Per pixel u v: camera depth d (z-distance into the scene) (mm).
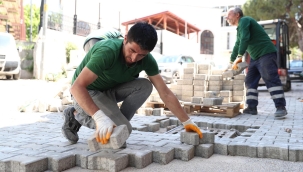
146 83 3113
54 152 2912
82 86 2449
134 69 2807
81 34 19594
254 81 5887
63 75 13977
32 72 15078
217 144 3309
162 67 12172
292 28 22094
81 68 2873
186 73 6723
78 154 2844
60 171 2686
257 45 5480
